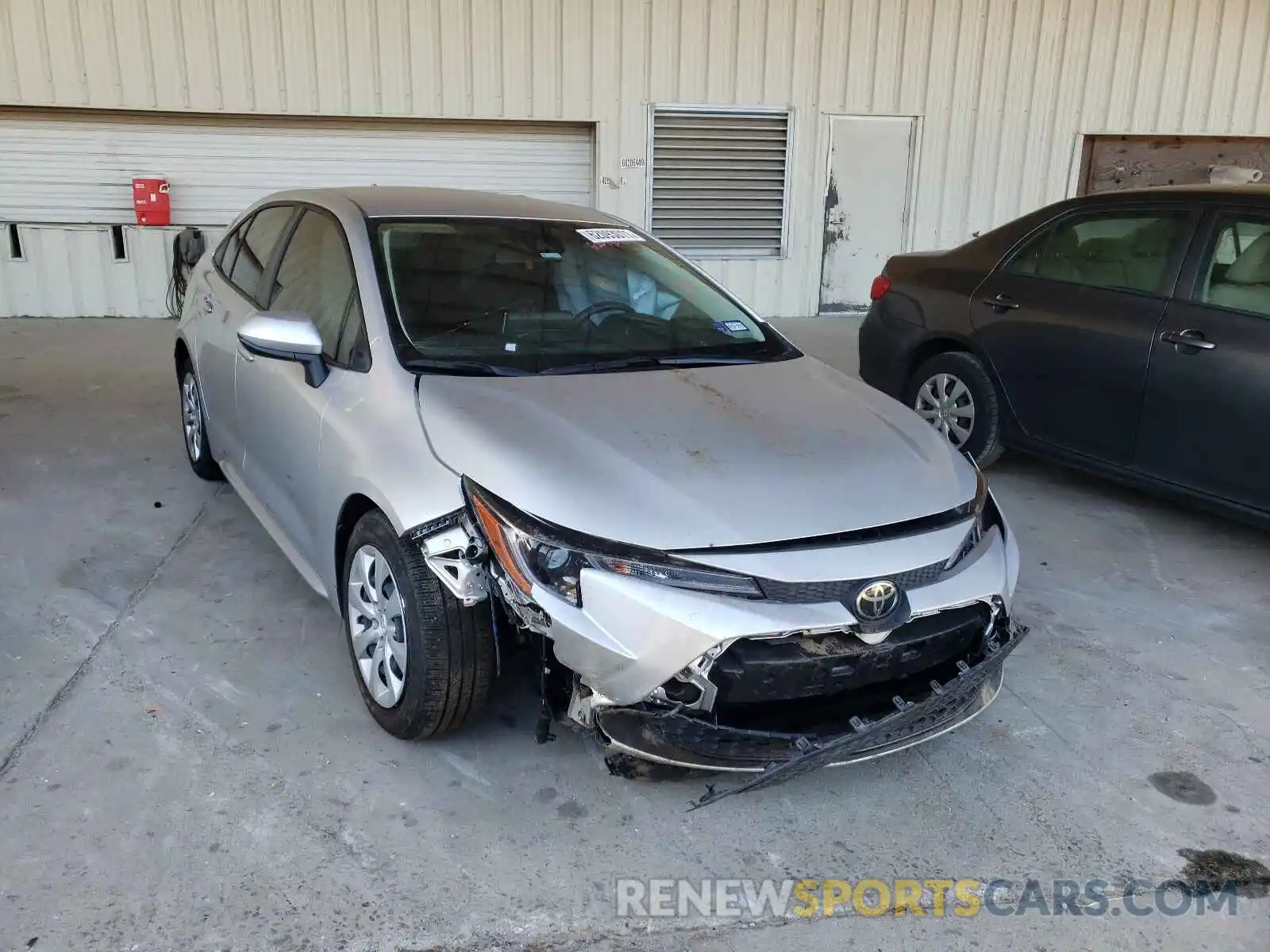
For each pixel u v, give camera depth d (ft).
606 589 7.56
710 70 32.48
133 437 18.38
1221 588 13.50
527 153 32.91
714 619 7.52
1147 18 34.32
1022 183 35.58
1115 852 8.38
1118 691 10.85
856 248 35.19
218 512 14.74
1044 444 16.31
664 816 8.57
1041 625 12.28
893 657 8.20
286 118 31.09
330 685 10.24
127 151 30.58
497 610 8.46
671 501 7.92
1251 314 13.42
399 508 8.42
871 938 7.39
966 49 33.73
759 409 9.65
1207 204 14.32
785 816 8.68
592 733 8.11
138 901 7.32
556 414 8.93
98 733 9.27
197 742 9.21
